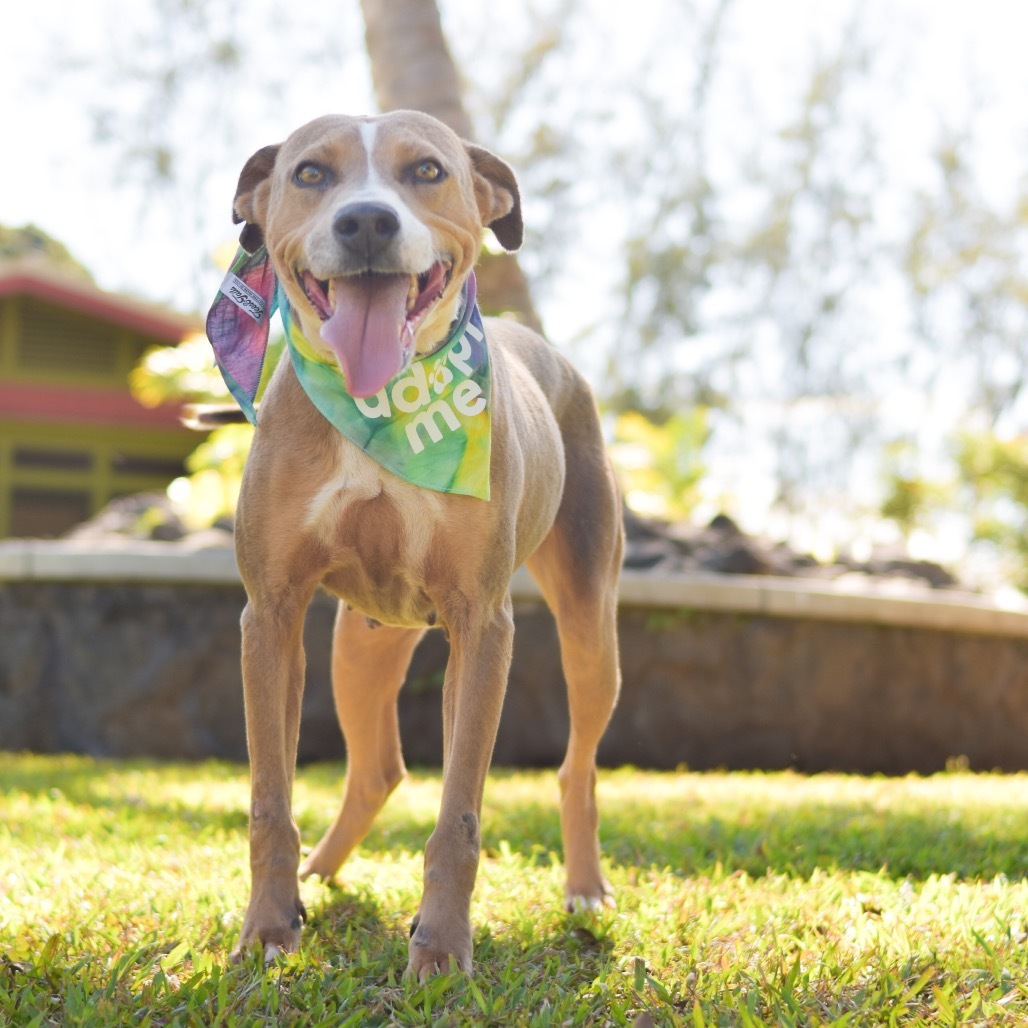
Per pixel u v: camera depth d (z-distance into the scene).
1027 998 2.95
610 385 29.94
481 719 3.35
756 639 8.40
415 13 9.70
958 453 16.36
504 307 9.94
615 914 3.74
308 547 3.43
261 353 3.62
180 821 5.43
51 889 3.93
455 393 3.41
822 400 30.02
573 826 4.10
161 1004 2.85
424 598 3.56
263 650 3.38
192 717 8.64
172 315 16.38
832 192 29.72
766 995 2.96
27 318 16.36
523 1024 2.78
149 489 17.02
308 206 3.39
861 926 3.57
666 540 9.57
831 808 5.83
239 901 3.76
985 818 5.54
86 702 8.80
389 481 3.37
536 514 3.94
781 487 30.20
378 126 3.44
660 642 8.32
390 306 3.23
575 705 4.26
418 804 6.08
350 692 4.16
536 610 8.32
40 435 16.45
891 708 8.63
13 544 10.26
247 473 3.47
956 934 3.47
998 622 8.90
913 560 10.55
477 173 3.80
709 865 4.55
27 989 2.88
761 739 8.41
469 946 3.14
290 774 3.45
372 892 4.03
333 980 3.06
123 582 8.72
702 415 14.12
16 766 7.85
